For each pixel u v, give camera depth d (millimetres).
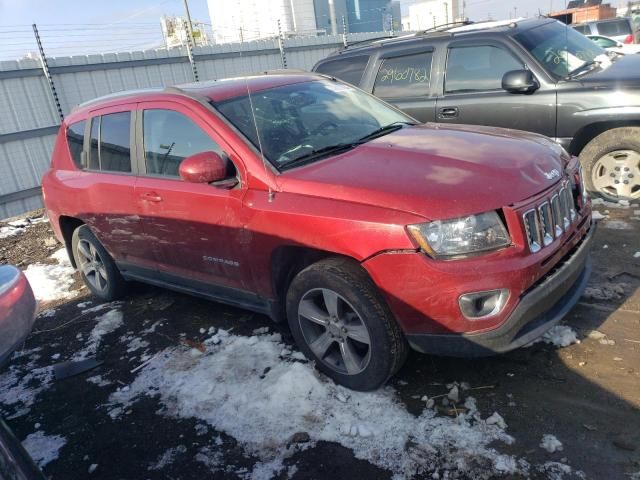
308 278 3062
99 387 3611
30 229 8367
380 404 2955
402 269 2678
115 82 12719
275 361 3488
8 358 2055
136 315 4598
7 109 10883
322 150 3490
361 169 3086
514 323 2648
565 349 3189
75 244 5102
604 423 2611
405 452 2604
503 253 2641
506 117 5582
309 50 17547
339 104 4117
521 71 5336
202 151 3598
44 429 3275
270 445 2793
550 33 5980
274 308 3494
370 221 2736
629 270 3998
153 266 4266
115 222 4320
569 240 3025
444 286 2607
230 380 3377
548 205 2875
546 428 2631
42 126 11438
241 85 3951
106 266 4812
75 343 4305
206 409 3156
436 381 3088
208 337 3984
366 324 2883
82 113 4758
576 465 2404
